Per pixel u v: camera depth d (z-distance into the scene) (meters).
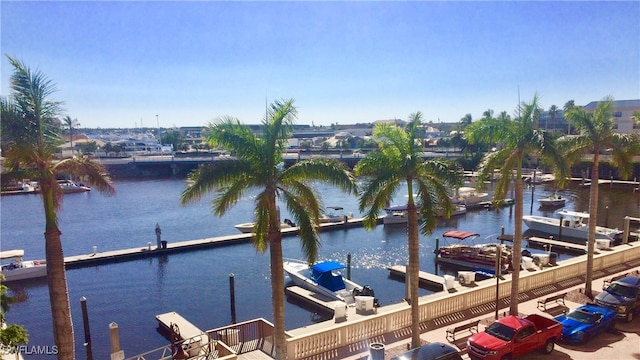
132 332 27.00
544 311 21.98
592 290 25.45
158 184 104.88
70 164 13.48
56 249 13.36
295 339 16.89
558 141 23.28
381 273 38.53
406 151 16.58
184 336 24.53
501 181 20.09
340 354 17.52
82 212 68.00
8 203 76.44
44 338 26.48
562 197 76.56
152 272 38.62
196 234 53.62
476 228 56.59
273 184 14.34
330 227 54.69
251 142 13.83
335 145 174.75
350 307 25.80
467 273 29.19
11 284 34.84
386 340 18.80
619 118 103.69
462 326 18.75
